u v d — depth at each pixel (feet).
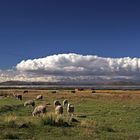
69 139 81.82
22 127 92.94
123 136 89.10
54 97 301.43
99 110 169.68
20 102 217.36
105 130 98.22
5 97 274.77
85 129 95.76
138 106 202.49
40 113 131.54
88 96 319.68
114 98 294.66
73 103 221.25
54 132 89.86
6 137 81.00
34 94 359.87
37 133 87.76
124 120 128.26
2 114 138.92
